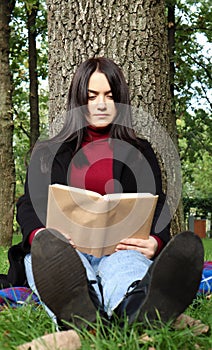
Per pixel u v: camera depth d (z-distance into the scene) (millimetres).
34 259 2158
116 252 2598
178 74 14672
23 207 2955
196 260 2158
